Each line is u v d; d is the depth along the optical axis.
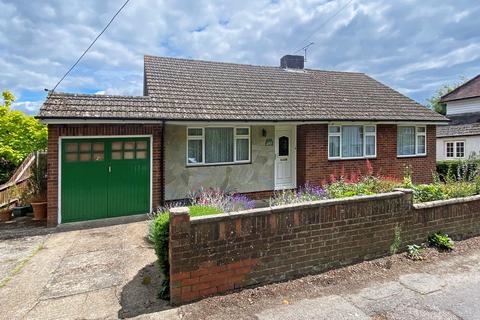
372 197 4.83
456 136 20.77
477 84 25.17
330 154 11.71
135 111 8.49
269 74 13.98
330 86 14.05
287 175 11.75
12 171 11.48
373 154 12.41
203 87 11.09
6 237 6.73
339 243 4.57
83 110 7.90
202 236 3.70
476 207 6.10
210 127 10.24
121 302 3.83
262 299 3.75
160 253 3.89
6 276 4.73
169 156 9.57
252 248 3.97
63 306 3.78
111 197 8.34
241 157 10.85
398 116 12.38
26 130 11.16
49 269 4.97
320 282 4.17
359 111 11.98
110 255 5.57
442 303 3.67
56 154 7.70
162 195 8.95
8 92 13.41
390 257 4.95
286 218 4.18
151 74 11.10
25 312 3.65
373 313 3.46
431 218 5.49
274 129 11.33
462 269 4.63
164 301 3.78
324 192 7.96
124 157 8.47
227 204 7.38
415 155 13.23
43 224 7.86
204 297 3.74
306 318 3.36
